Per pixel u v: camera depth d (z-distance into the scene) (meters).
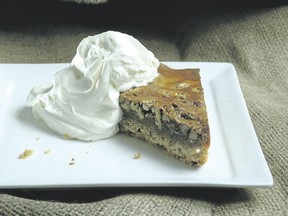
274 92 0.37
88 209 0.24
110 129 0.29
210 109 0.32
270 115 0.33
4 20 0.46
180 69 0.32
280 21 0.42
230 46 0.42
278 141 0.31
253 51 0.41
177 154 0.28
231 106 0.32
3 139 0.29
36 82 0.35
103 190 0.26
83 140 0.29
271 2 0.43
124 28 0.46
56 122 0.29
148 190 0.26
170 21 0.46
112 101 0.28
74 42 0.44
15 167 0.27
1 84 0.34
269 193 0.27
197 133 0.26
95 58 0.29
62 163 0.27
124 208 0.24
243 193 0.27
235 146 0.29
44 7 0.46
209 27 0.43
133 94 0.29
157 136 0.28
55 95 0.29
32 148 0.28
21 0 0.46
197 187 0.26
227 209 0.26
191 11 0.45
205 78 0.35
